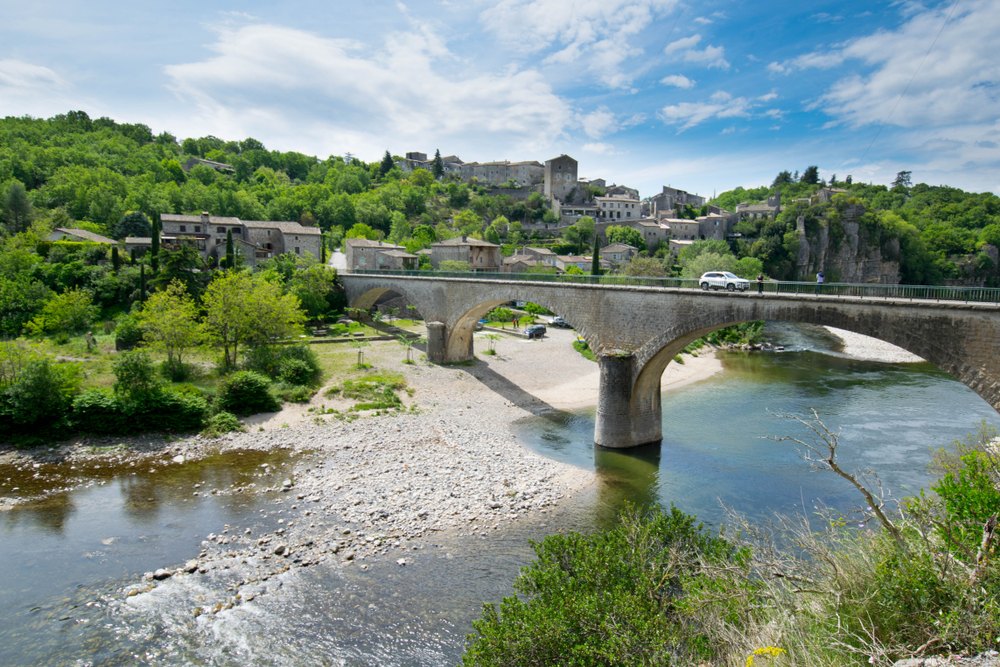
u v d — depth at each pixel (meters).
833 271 126.12
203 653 15.87
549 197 170.25
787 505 26.12
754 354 73.19
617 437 34.31
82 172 120.50
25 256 63.72
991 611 8.65
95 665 15.31
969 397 48.12
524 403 45.62
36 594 18.44
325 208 143.00
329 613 17.69
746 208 155.12
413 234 131.88
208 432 34.59
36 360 33.06
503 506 25.61
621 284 36.41
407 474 29.03
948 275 124.56
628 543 13.95
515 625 11.28
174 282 55.81
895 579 9.96
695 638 10.95
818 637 9.46
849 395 49.06
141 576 19.58
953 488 11.19
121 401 34.03
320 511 24.75
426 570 20.16
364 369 50.41
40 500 25.56
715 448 34.84
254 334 46.81
